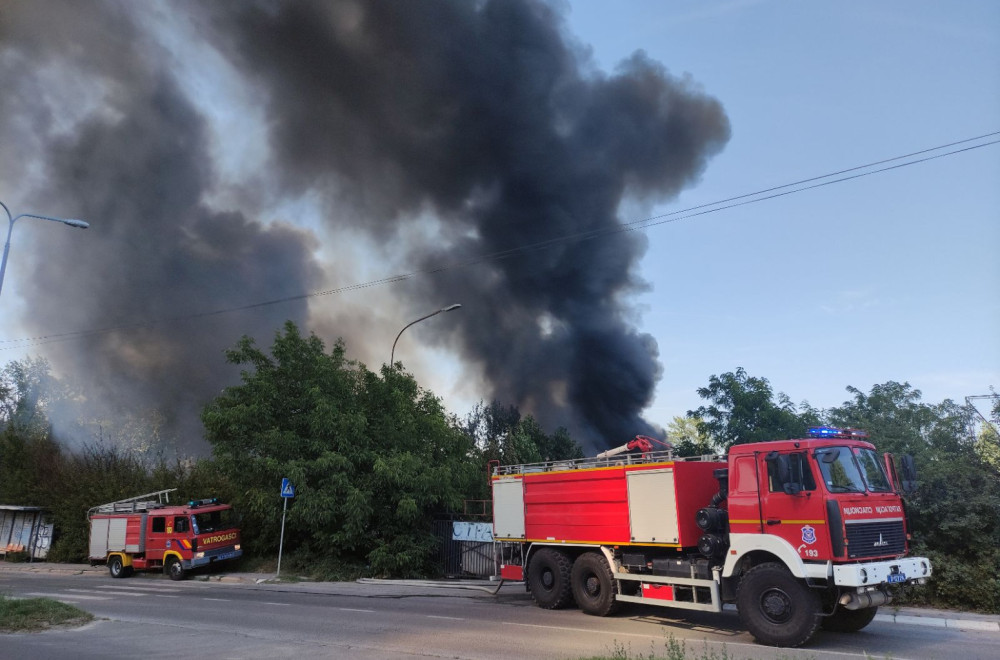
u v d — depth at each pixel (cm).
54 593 1625
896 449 1318
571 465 1271
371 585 1828
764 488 921
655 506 1056
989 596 1097
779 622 862
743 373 1752
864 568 829
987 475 1212
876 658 762
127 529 2206
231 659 776
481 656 785
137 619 1152
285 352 2212
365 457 2041
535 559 1266
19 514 3016
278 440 2025
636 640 898
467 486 2248
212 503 2248
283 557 2209
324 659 773
